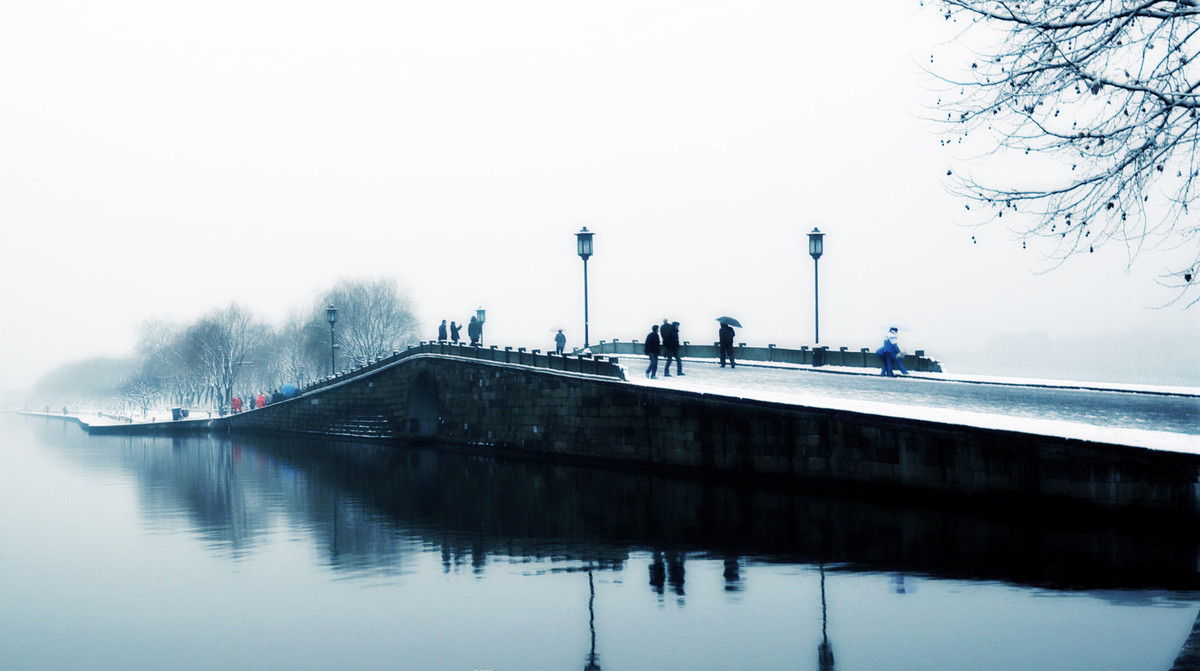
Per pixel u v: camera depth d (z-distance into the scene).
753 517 25.53
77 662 15.47
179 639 16.62
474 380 52.19
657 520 26.06
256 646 15.99
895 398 33.19
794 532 23.14
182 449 70.12
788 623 15.84
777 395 31.45
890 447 26.09
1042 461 22.42
